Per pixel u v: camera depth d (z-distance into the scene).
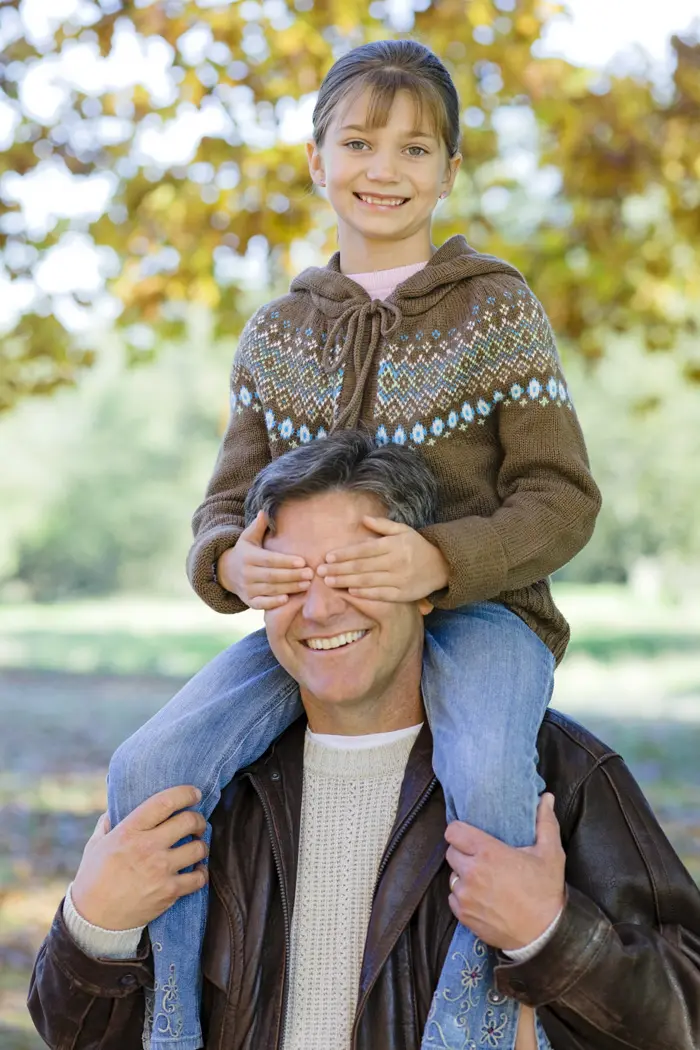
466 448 2.49
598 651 23.98
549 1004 2.04
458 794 2.13
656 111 8.95
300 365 2.58
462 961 2.08
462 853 2.04
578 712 14.94
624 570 45.38
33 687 17.81
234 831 2.31
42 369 10.71
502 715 2.21
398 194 2.63
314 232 9.12
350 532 2.17
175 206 8.95
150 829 2.16
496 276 2.55
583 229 9.61
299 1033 2.14
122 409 44.75
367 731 2.29
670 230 10.06
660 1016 2.02
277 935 2.20
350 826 2.24
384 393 2.49
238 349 2.77
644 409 15.60
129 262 9.44
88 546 45.56
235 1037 2.16
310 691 2.21
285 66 8.54
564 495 2.42
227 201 8.95
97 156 9.03
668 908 2.17
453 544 2.23
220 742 2.31
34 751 12.32
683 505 39.44
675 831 8.45
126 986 2.16
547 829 2.11
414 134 2.62
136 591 46.66
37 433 44.47
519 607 2.52
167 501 45.44
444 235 9.62
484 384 2.49
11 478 44.12
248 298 10.09
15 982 6.00
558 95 8.62
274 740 2.40
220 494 2.65
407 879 2.15
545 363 2.50
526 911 1.97
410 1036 2.08
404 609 2.20
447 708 2.25
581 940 1.97
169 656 22.59
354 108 2.63
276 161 8.81
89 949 2.14
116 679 18.83
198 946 2.22
